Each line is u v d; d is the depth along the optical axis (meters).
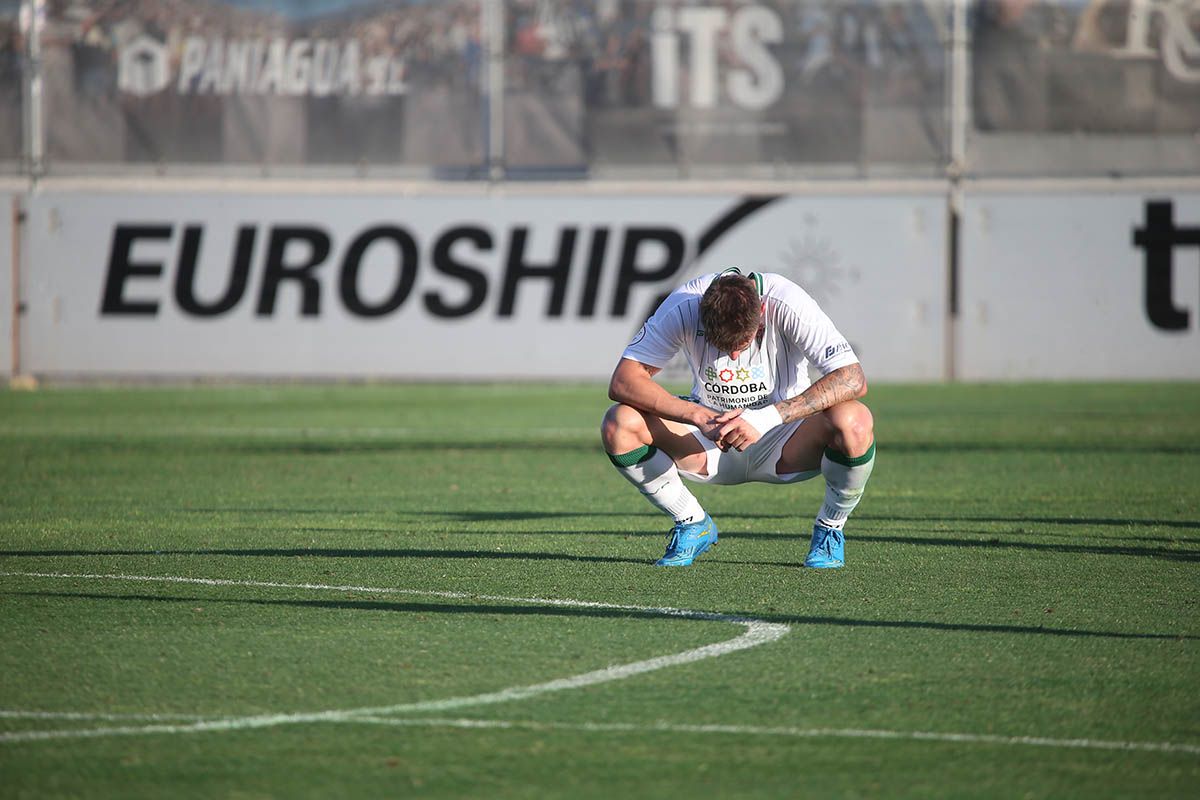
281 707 13.16
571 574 20.00
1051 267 58.78
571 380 59.47
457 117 61.38
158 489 30.66
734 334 18.27
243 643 15.67
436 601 18.02
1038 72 59.97
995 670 14.45
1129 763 11.59
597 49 60.88
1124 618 16.95
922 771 11.41
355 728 12.52
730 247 59.12
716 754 11.82
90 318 59.72
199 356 59.62
